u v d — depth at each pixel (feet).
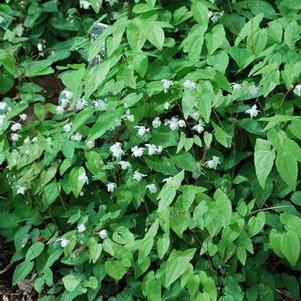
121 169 2.70
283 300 2.51
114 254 2.37
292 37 2.59
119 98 2.69
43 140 2.66
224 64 2.63
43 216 2.74
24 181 2.68
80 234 2.51
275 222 2.41
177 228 2.30
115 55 2.64
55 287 2.62
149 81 2.72
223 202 2.28
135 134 2.64
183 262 2.25
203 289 2.27
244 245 2.32
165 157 2.61
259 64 2.55
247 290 2.42
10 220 2.74
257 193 2.53
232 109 2.62
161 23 2.69
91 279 2.47
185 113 2.48
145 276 2.43
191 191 2.26
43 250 2.67
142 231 2.62
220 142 2.46
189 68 2.68
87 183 2.66
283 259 2.55
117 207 2.60
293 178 2.16
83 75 2.65
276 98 2.58
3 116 2.73
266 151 2.20
